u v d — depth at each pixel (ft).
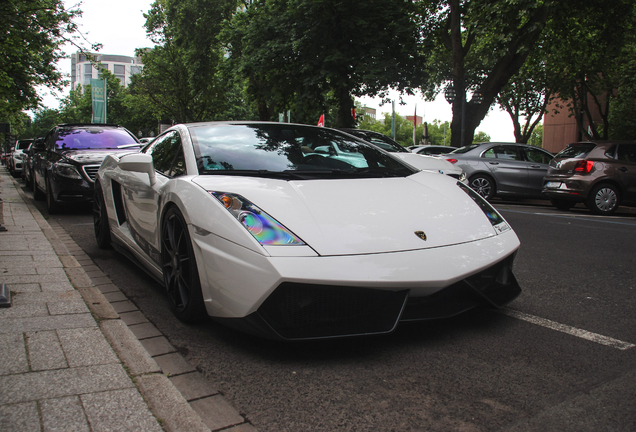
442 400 6.10
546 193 34.04
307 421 5.62
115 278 12.40
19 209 24.56
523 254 15.93
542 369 6.97
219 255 7.46
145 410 5.42
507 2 43.14
